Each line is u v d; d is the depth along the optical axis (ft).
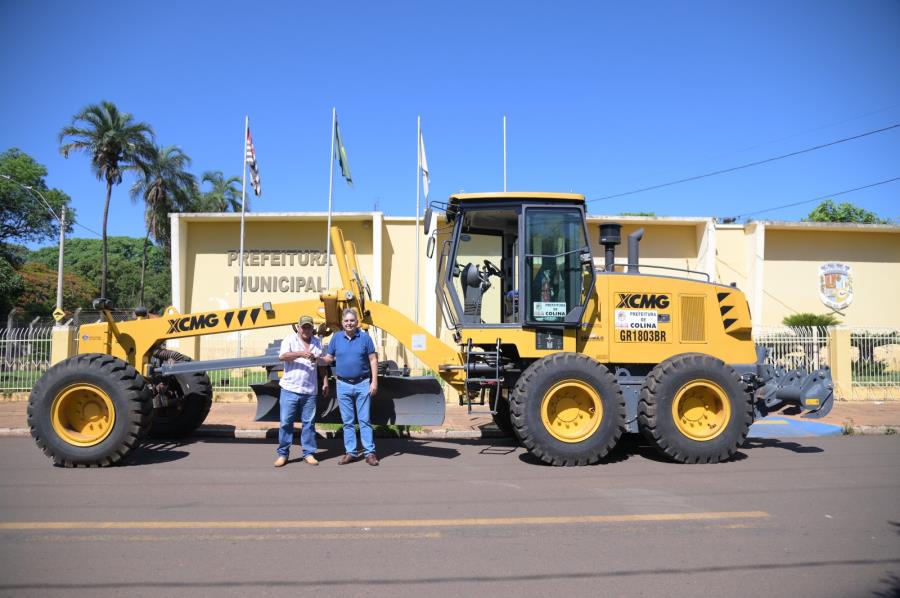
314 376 23.39
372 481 20.58
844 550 14.25
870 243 68.64
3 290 101.81
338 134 61.52
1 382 43.78
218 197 150.30
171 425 28.60
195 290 66.03
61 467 22.44
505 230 27.63
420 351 25.29
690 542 14.75
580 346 24.77
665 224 65.57
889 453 25.72
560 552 14.06
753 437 29.84
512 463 23.50
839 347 45.50
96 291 159.12
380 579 12.51
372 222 65.46
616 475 21.53
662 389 23.27
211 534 15.20
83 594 11.73
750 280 66.03
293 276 65.92
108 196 113.70
